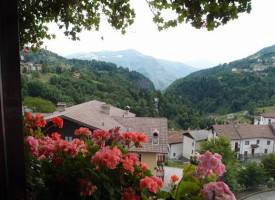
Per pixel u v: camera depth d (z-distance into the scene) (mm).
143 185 1172
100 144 1476
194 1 1481
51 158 1380
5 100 607
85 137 1656
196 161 1157
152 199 1203
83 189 1110
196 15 1542
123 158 1339
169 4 1622
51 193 1211
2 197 629
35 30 1899
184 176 1210
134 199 1181
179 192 1130
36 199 1186
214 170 1143
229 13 1416
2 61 600
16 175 665
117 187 1209
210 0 1420
